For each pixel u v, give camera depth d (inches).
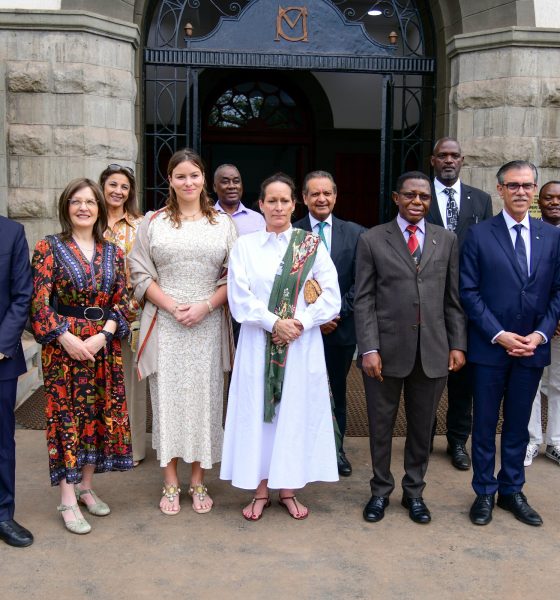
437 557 123.8
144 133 262.2
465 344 140.2
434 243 138.2
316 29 263.0
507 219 138.6
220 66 258.5
